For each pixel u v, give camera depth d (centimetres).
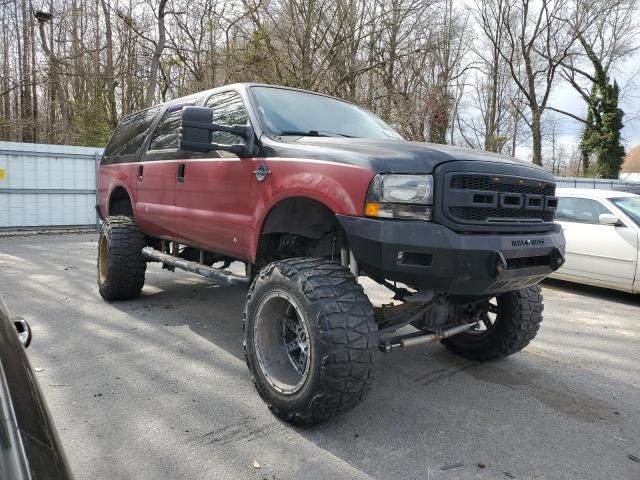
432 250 264
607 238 685
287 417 292
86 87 2291
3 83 2258
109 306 553
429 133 2119
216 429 291
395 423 306
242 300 593
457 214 274
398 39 2106
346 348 263
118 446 270
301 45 1928
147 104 2000
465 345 420
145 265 558
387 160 278
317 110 414
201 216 410
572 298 696
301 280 281
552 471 260
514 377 388
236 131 360
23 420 117
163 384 352
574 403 344
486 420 314
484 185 284
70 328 471
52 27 2405
